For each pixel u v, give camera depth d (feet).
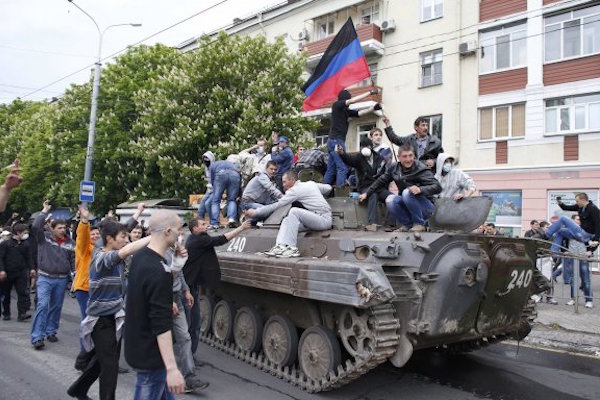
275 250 20.80
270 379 20.08
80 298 21.26
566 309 31.94
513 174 57.88
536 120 56.54
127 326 11.50
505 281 18.49
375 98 71.00
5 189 12.41
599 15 52.47
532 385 19.72
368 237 19.10
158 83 60.18
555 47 55.72
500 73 59.67
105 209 72.49
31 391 18.06
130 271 11.62
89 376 15.96
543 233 40.32
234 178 30.73
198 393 18.15
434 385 19.63
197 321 21.04
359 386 19.40
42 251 24.84
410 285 16.67
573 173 53.36
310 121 59.26
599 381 20.29
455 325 17.43
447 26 64.34
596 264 45.11
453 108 63.62
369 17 73.97
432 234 17.37
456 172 23.22
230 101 56.39
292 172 22.52
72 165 70.74
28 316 32.35
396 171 20.83
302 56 61.82
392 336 16.44
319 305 19.47
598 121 52.75
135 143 61.26
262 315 22.84
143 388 11.46
